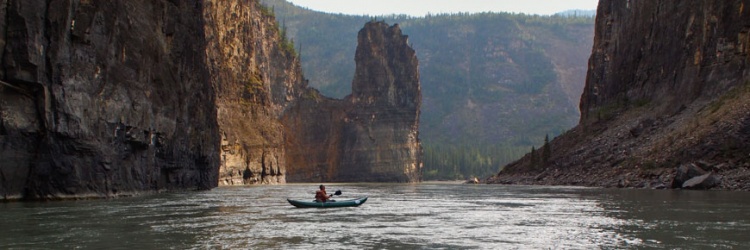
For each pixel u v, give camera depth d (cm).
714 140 7919
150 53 6794
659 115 10762
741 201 4891
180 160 7925
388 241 2830
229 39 15662
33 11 4903
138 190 6462
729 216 3722
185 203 5350
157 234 3039
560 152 12338
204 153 8962
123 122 6019
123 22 6122
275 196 7138
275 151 17288
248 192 8631
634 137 10325
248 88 16700
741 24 9750
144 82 6606
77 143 5300
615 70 13838
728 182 6788
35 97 5006
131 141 6256
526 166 12812
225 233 3094
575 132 13038
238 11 16300
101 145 5600
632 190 7225
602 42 14862
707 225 3294
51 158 5084
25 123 4944
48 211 4144
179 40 7800
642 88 12419
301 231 3183
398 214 4197
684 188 7069
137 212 4222
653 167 8356
